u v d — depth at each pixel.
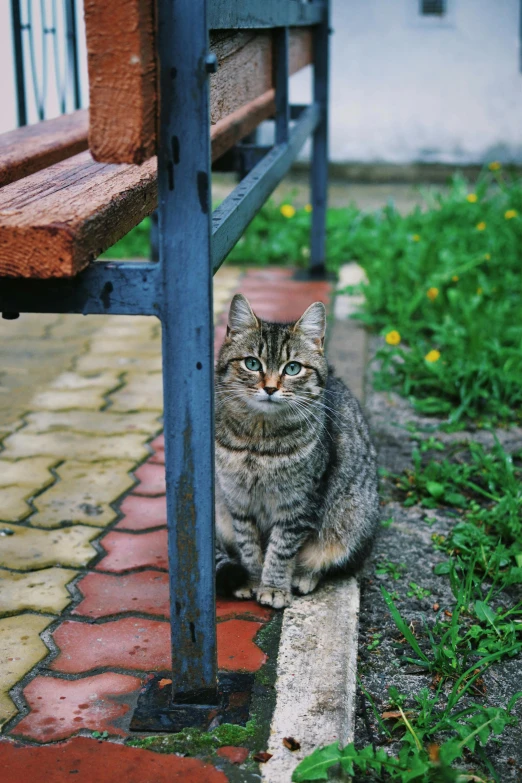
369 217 7.65
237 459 2.93
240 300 2.99
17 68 4.07
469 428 4.37
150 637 2.71
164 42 1.90
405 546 3.37
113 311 2.07
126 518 3.38
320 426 3.02
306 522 2.97
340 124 10.00
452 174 9.97
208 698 2.37
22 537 3.22
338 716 2.36
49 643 2.66
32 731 2.30
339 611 2.89
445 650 2.64
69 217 1.95
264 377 2.88
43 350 5.03
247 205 2.97
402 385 4.81
